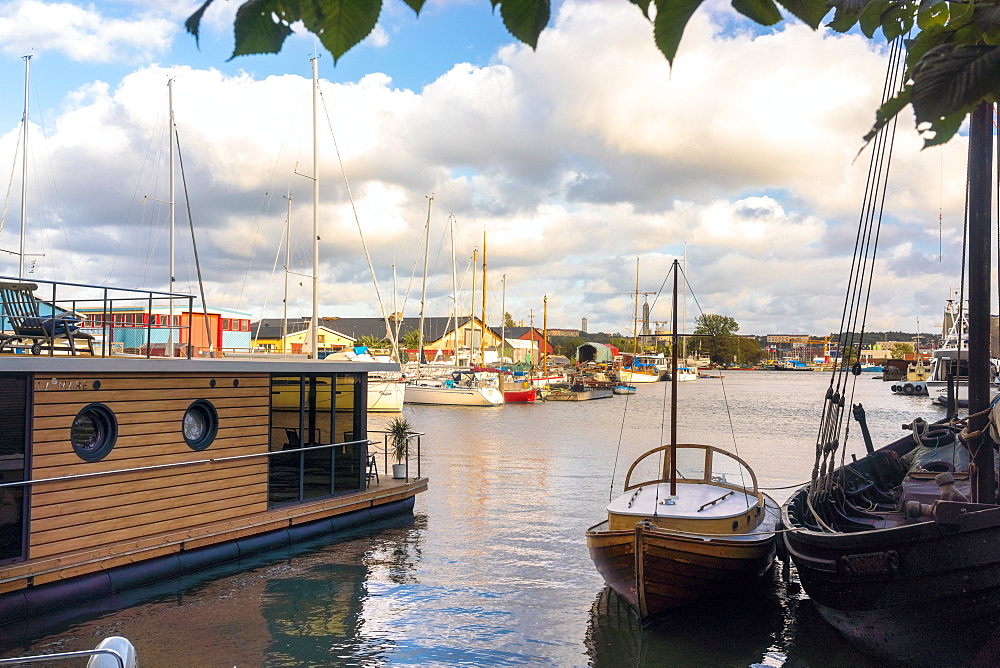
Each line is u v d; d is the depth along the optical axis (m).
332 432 16.83
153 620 10.88
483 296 65.69
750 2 1.38
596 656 10.02
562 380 81.81
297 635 10.50
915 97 1.33
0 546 10.68
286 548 14.81
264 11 1.13
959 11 1.84
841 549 9.02
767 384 120.88
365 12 1.14
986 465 8.84
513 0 1.17
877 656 9.47
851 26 1.87
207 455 13.59
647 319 106.12
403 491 18.09
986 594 8.09
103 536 11.86
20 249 29.78
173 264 32.09
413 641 10.41
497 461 27.92
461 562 14.21
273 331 101.81
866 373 161.00
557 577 13.41
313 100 34.19
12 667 9.04
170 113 32.22
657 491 13.12
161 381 12.79
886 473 14.93
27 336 12.66
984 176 9.05
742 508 12.12
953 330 54.16
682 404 67.12
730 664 9.82
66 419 11.41
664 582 10.84
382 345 96.25
